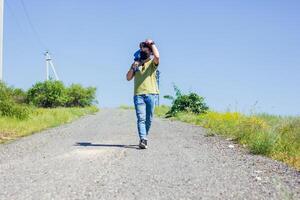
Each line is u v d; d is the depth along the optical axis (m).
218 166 9.36
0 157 11.05
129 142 13.53
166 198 6.83
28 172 8.83
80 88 53.50
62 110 34.16
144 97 12.12
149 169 9.02
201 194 7.05
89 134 16.47
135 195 7.01
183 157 10.48
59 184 7.75
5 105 23.80
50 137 15.70
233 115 20.98
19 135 16.97
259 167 9.31
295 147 11.62
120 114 33.56
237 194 7.04
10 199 6.83
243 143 13.05
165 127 19.47
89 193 7.14
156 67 12.29
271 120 19.81
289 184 7.76
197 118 23.89
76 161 10.02
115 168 9.13
